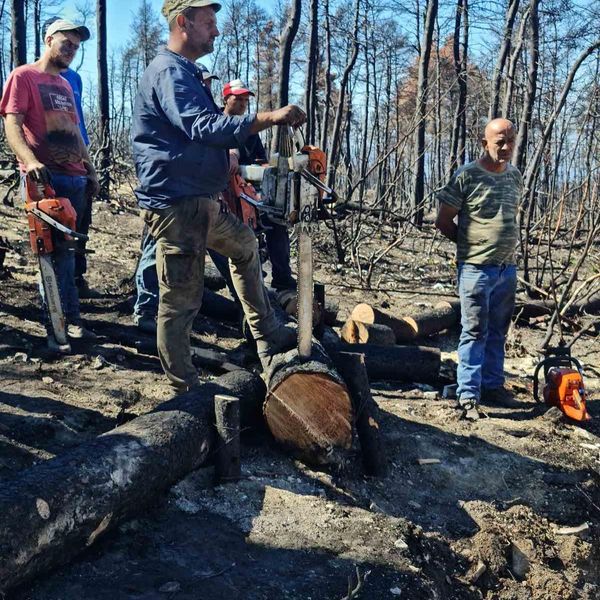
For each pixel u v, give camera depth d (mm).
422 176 17219
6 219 9430
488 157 4699
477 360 4805
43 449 3424
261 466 3611
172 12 3508
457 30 21047
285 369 3625
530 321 7395
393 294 8211
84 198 5172
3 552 2336
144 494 2951
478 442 4391
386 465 3861
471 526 3590
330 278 8945
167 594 2561
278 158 3529
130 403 4082
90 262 7609
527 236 8219
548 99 13273
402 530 3242
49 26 4789
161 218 3586
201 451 3324
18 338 4812
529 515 3787
